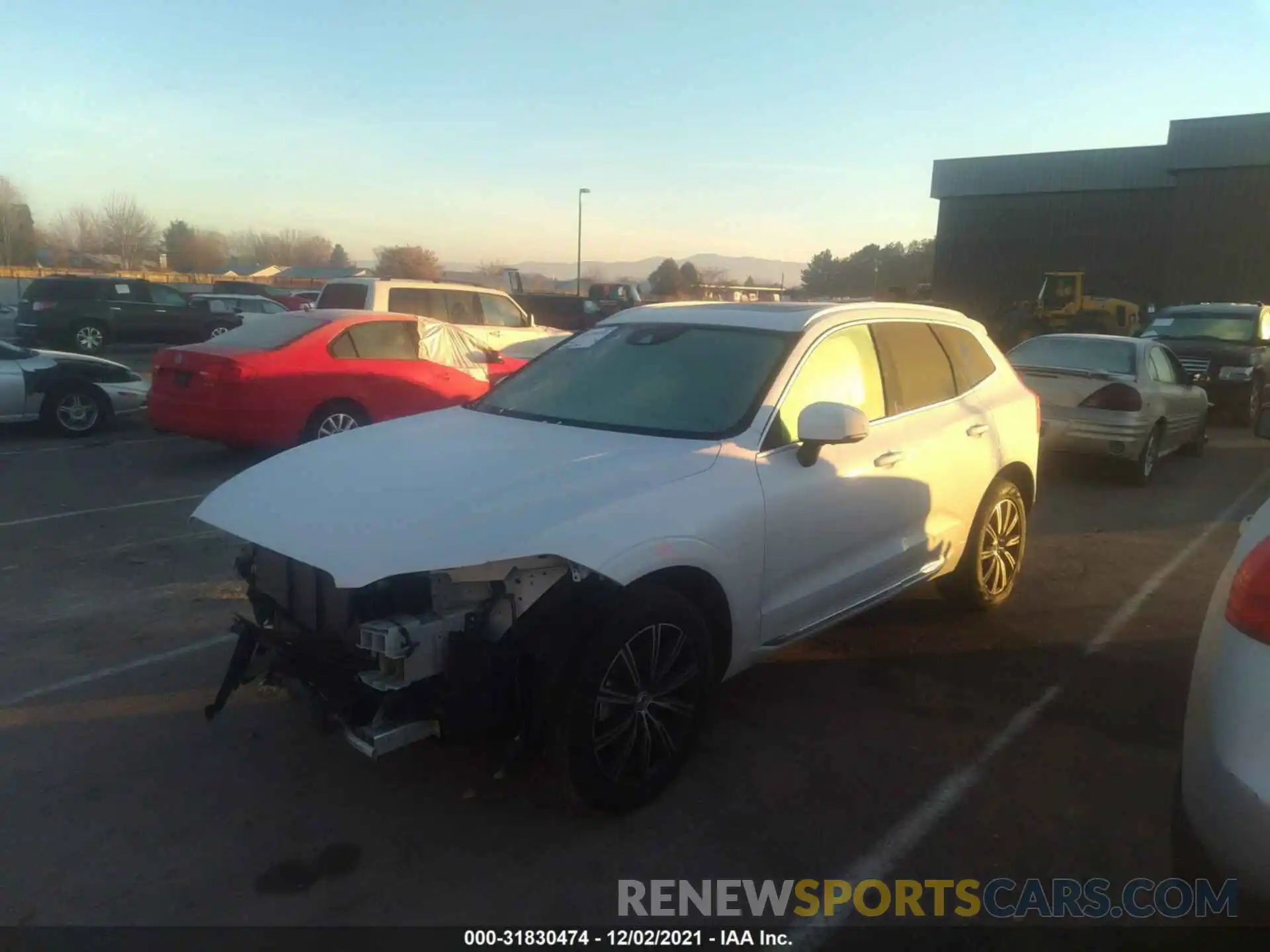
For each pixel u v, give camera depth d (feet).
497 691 10.39
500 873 10.41
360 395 31.01
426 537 10.18
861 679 15.42
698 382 14.05
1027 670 15.85
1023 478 18.97
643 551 10.75
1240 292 115.14
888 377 15.72
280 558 11.92
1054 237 133.08
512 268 92.79
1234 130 112.57
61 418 36.63
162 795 11.78
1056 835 11.27
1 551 21.39
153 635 16.69
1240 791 7.58
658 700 11.53
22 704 14.06
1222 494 30.68
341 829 11.14
